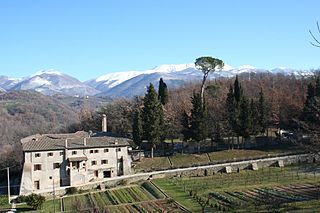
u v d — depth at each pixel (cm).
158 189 9569
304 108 11469
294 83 17600
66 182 10356
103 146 10919
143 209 8100
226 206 7744
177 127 13600
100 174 10850
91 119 17638
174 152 12850
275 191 8650
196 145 13762
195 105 12481
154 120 12088
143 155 12525
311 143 2858
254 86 19012
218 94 16075
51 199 9444
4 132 19862
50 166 10238
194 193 8881
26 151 10044
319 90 11025
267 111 13638
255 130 12775
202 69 14488
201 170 11062
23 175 9919
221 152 12375
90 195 9550
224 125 13200
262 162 11412
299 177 9962
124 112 16262
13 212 8525
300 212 6431
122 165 11081
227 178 10375
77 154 10550
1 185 11219
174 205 8288
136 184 10400
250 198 8225
